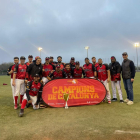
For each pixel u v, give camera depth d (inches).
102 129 116.3
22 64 195.9
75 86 199.2
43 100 189.2
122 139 100.4
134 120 135.0
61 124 128.1
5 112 168.2
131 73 199.0
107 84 211.3
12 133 111.4
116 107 183.8
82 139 101.2
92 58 315.0
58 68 205.9
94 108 181.8
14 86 191.3
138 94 267.3
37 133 111.0
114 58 213.9
